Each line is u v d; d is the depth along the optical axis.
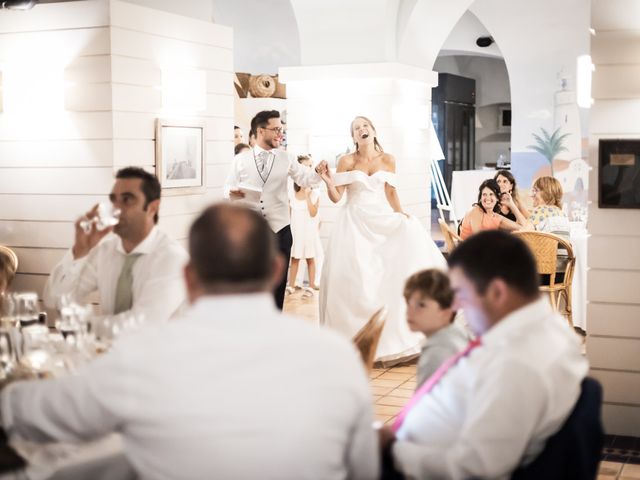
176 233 6.51
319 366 1.95
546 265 7.37
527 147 13.70
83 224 3.66
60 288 3.72
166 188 6.34
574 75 13.20
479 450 2.16
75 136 5.95
